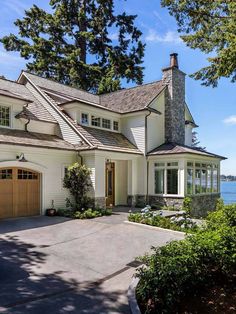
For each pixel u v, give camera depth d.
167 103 22.22
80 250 9.19
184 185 18.84
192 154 19.28
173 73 22.33
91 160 16.75
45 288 6.29
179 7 8.54
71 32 35.03
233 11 7.31
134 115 20.89
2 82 19.23
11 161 14.11
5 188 14.14
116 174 20.75
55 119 18.73
